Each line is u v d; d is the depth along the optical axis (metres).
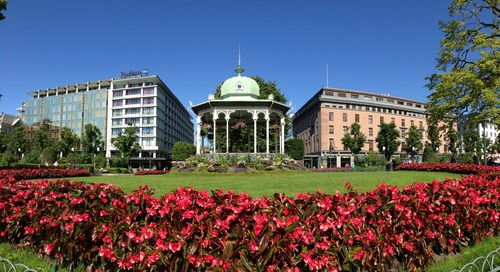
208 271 3.70
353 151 58.59
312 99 74.25
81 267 4.59
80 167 44.47
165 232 3.94
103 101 85.81
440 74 24.56
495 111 20.53
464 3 23.66
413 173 18.47
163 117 90.06
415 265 4.64
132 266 4.05
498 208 6.47
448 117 25.61
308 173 20.12
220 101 23.98
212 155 23.44
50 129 89.38
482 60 21.34
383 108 71.31
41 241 5.13
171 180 14.35
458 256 5.30
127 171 49.22
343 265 4.02
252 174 19.94
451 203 5.33
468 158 44.84
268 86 42.72
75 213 4.75
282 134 26.17
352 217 4.32
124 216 4.43
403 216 4.68
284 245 3.74
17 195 5.73
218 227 3.92
